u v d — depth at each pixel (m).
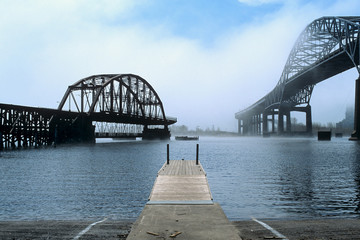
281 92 198.88
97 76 105.50
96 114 101.50
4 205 17.38
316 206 17.02
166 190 16.17
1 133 70.69
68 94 94.38
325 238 9.79
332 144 101.69
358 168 35.03
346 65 142.00
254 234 10.24
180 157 52.56
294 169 34.41
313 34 144.62
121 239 9.88
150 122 144.62
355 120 121.06
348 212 15.77
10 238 10.04
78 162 43.12
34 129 85.50
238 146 100.19
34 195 20.16
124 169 34.50
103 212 16.05
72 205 17.42
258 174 30.31
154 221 10.80
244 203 17.88
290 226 11.23
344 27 120.75
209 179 27.12
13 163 41.50
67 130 92.81
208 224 10.44
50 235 10.34
